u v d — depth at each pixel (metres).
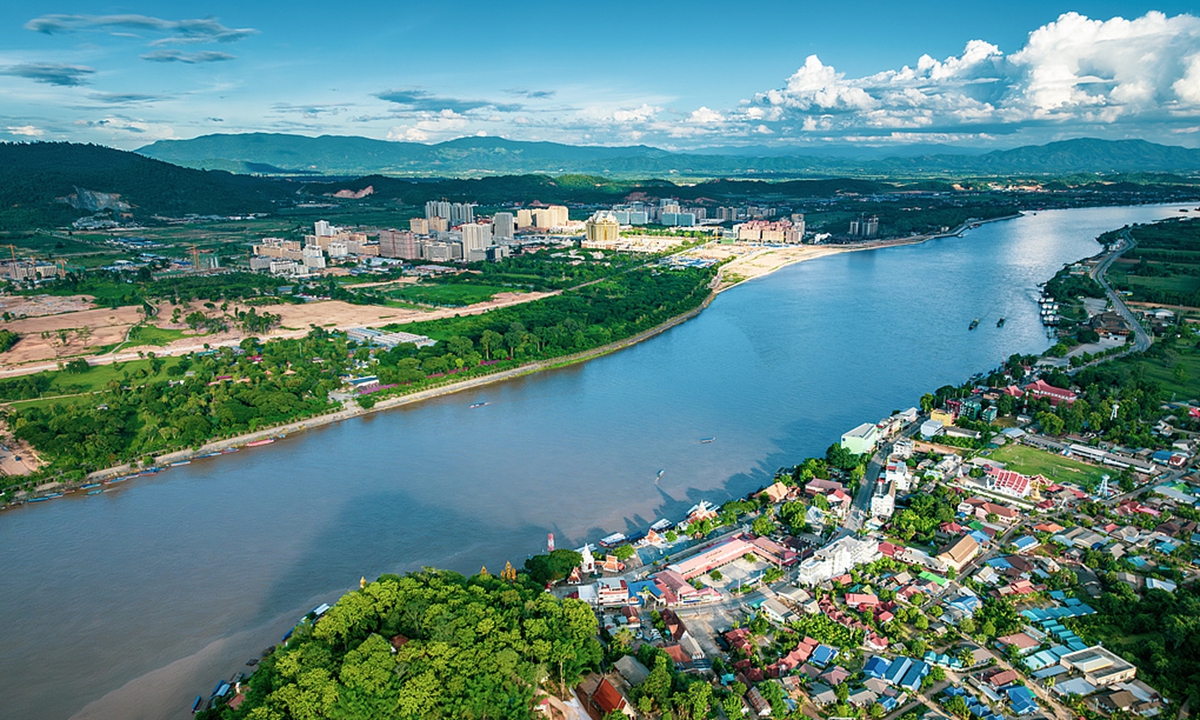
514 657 196.50
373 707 183.38
